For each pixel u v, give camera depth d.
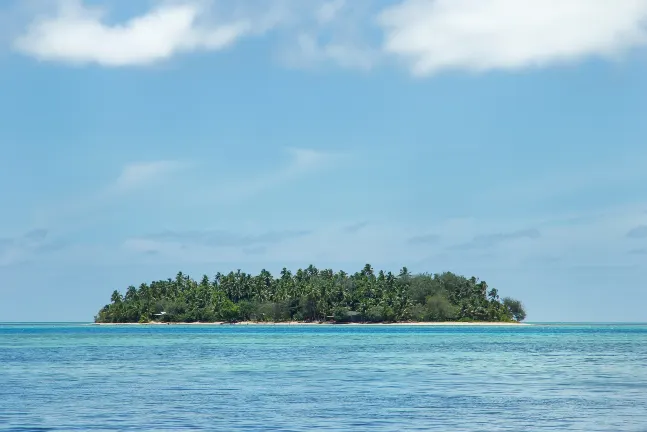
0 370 81.38
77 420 43.31
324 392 57.53
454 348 132.38
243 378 70.50
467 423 41.88
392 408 48.06
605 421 42.47
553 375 73.06
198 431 39.50
